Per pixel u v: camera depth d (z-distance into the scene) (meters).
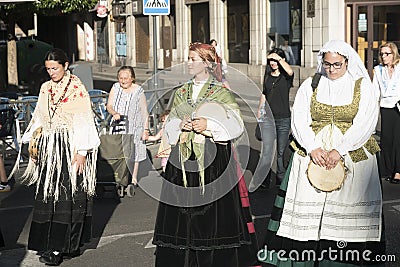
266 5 23.53
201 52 5.34
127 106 8.47
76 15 41.62
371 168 5.35
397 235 6.96
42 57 22.48
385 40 20.80
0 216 8.07
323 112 5.38
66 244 6.12
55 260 6.13
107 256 6.48
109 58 37.31
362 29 20.73
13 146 11.20
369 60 20.78
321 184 5.25
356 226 5.29
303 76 21.36
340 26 20.55
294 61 22.44
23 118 11.64
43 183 6.11
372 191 5.34
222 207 5.35
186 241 5.33
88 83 15.86
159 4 12.05
